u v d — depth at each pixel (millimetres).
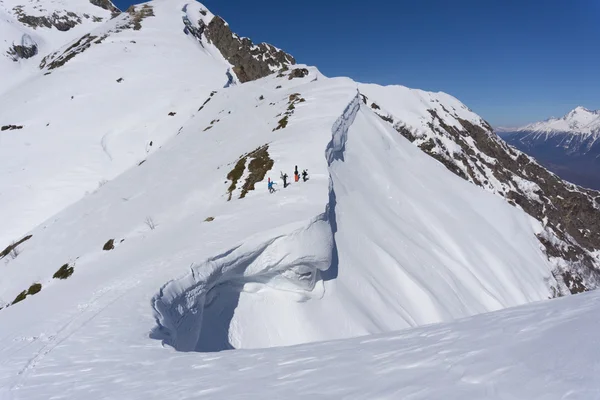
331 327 19844
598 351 4789
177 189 35562
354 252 24750
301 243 19281
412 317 23859
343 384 5855
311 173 27047
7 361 10859
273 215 21688
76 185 51969
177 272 16656
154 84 75688
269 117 46562
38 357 10867
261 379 6914
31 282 29016
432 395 4738
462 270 31641
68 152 58500
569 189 109562
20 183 52688
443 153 103875
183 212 30578
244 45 114375
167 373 8445
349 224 26500
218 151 43062
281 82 66812
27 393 8562
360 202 30438
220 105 62438
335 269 22297
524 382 4480
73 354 10828
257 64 109625
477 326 7746
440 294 27141
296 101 47156
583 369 4449
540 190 103875
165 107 67938
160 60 85500
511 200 98875
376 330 20625
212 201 29672
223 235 20297
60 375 9430
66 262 29656
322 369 6816
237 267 18906
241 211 23750
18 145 60750
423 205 38312
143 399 7012
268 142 35812
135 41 93688
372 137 42688
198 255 18109
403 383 5336
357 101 46094
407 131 107812
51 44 131125
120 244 28906
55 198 49844
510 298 34531
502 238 43750
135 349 10742
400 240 29703
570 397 3918
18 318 15578
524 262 42812
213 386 7012
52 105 70000
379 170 38031
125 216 33875
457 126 119000
